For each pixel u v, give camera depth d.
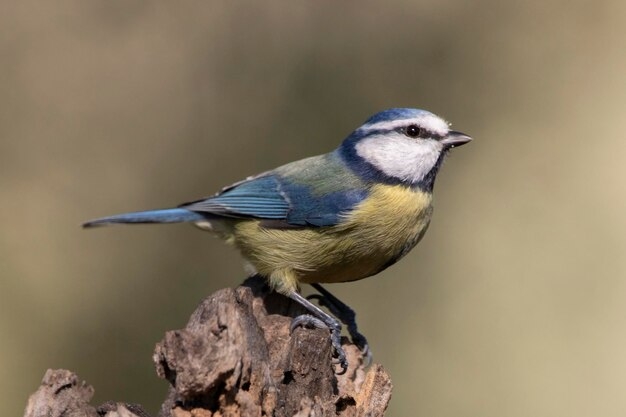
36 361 12.34
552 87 14.24
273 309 8.44
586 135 14.00
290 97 13.48
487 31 14.23
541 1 14.52
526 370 12.35
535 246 13.37
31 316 12.55
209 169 13.37
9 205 13.14
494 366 12.48
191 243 12.69
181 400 5.53
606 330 12.57
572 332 12.66
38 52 13.81
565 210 13.56
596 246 13.23
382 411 6.18
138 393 12.33
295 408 6.01
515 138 13.95
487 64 14.18
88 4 13.99
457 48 14.05
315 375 6.12
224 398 5.47
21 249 12.93
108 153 13.52
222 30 13.77
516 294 12.95
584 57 14.36
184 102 13.62
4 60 13.73
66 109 13.64
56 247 13.01
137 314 12.64
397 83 13.66
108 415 5.77
